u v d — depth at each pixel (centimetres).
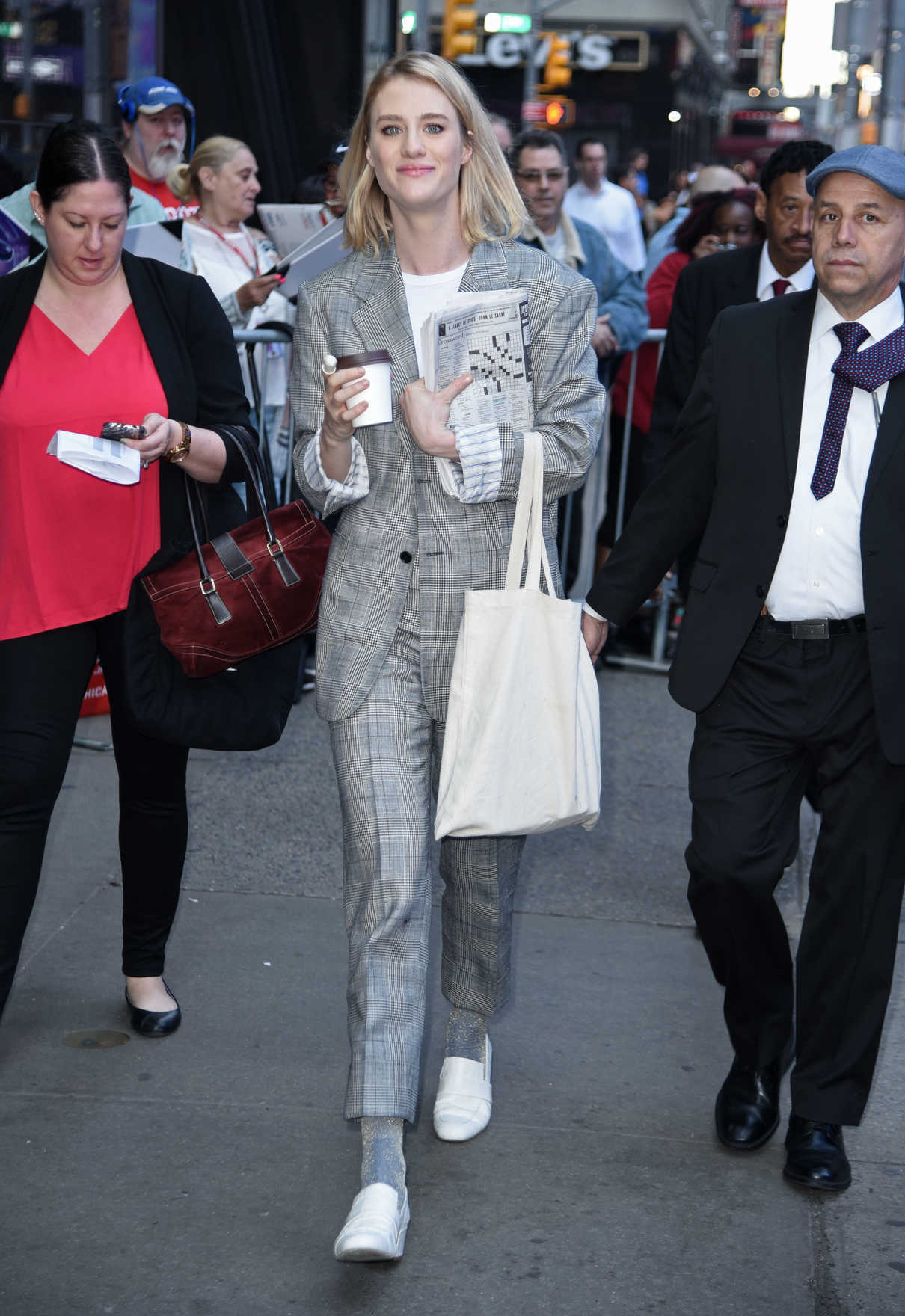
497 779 282
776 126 4000
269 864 473
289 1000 382
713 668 297
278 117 867
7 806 304
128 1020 367
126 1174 302
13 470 311
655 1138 324
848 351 282
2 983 305
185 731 315
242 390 332
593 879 474
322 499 290
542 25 3077
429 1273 273
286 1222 288
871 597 282
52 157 299
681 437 305
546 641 286
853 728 293
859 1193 305
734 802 301
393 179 281
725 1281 274
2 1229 282
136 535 318
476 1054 328
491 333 284
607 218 1231
